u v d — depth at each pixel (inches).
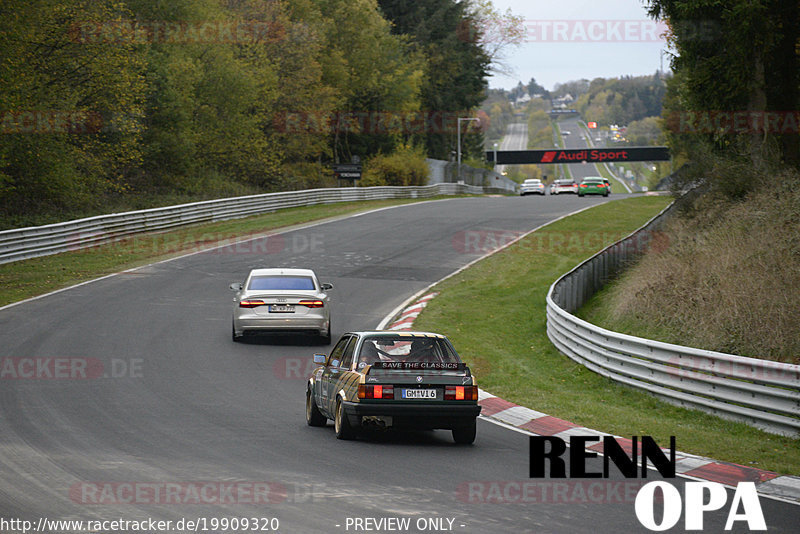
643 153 7066.9
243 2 4212.6
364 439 724.7
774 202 1456.7
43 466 579.8
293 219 2923.2
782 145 1852.9
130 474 563.2
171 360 1091.9
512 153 7347.4
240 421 777.6
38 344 1157.1
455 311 1550.2
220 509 482.3
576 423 809.5
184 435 704.4
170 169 3464.6
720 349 1097.4
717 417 866.1
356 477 570.3
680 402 922.7
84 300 1534.2
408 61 6082.7
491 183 6875.0
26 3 2246.6
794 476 612.4
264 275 1286.9
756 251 1282.0
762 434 796.0
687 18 1856.5
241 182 3937.0
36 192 2613.2
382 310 1542.8
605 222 2810.0
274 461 614.9
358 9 5103.3
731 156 1936.5
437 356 749.3
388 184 4958.2
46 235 2073.1
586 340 1140.5
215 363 1088.2
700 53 1908.2
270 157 4037.9
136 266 1961.1
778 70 1887.3
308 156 4916.3
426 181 5078.7
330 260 2107.5
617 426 796.0
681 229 1727.4
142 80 2817.4
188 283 1756.9
